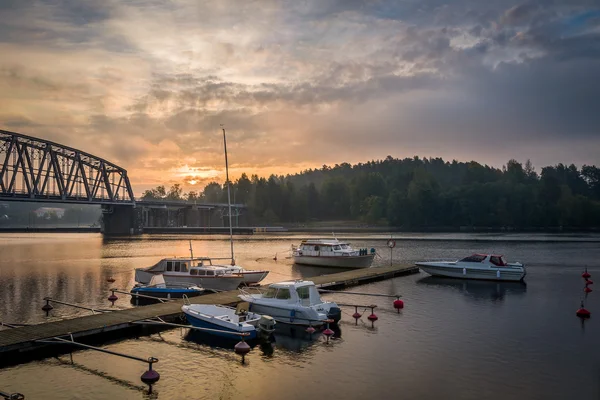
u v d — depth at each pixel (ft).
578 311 106.42
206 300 113.70
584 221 581.53
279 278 171.01
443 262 169.17
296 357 78.84
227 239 483.92
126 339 88.99
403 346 84.38
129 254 289.53
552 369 72.43
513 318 104.53
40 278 174.19
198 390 65.67
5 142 417.69
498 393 63.98
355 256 197.67
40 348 81.15
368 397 63.05
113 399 62.75
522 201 615.98
